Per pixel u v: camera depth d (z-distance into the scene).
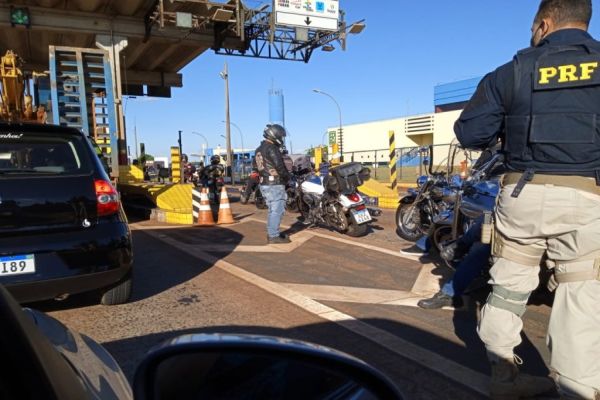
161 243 8.01
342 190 8.37
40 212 3.89
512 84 2.54
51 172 4.05
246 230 9.43
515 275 2.68
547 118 2.41
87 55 11.98
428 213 7.55
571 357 2.38
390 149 15.58
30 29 17.75
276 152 7.73
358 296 4.97
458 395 2.98
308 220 10.00
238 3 18.41
